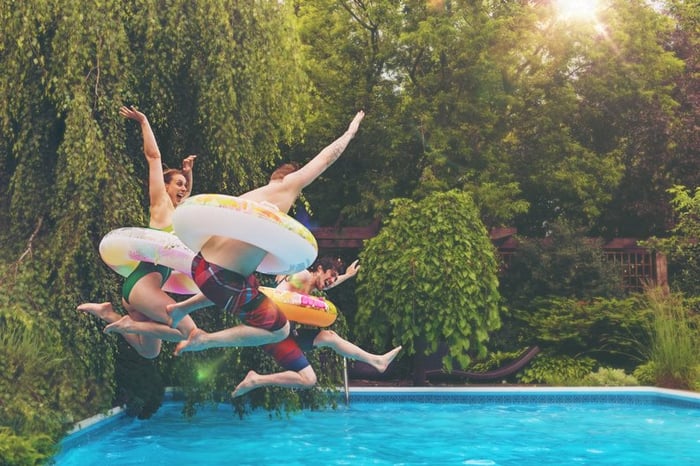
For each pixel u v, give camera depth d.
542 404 12.56
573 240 16.45
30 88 9.17
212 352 10.20
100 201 8.93
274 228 4.89
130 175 9.37
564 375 14.09
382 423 10.69
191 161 6.63
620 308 14.76
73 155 8.66
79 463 7.82
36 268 8.62
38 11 8.93
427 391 12.67
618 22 18.52
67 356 8.33
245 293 5.16
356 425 10.49
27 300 8.36
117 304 8.86
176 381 10.95
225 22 9.98
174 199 6.46
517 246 16.91
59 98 9.13
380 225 16.69
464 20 17.06
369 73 17.89
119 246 5.35
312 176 5.39
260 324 5.34
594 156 18.11
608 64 18.41
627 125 18.98
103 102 9.15
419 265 13.04
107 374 8.73
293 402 10.56
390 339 14.20
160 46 9.83
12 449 6.43
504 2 18.16
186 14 10.11
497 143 18.00
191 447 8.84
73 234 8.72
